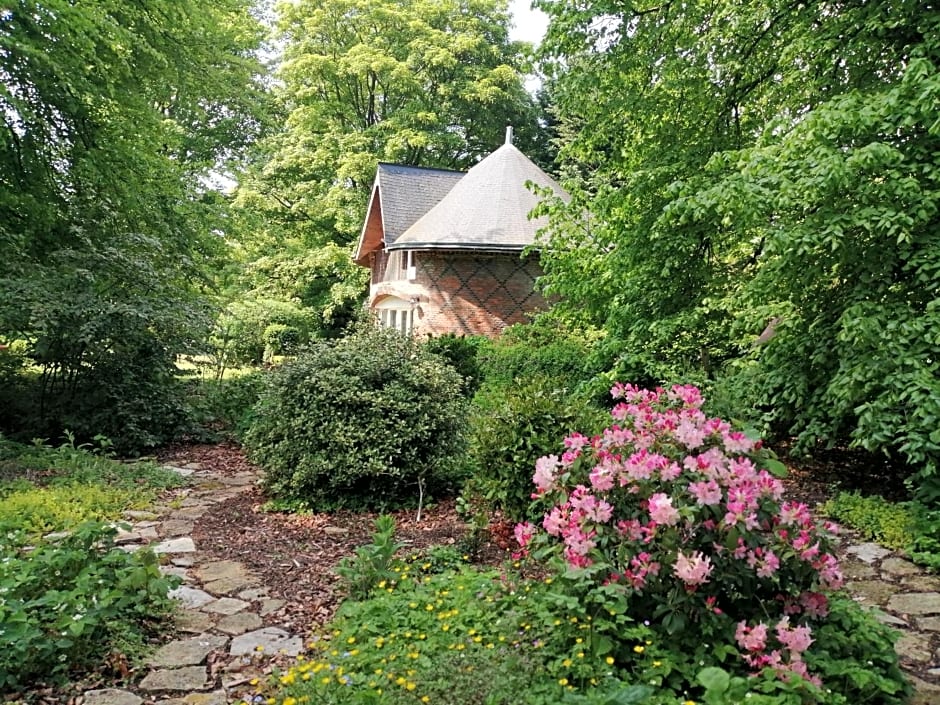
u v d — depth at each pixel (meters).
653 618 3.14
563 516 3.37
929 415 5.33
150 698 2.97
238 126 25.45
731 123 9.51
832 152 5.91
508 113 28.98
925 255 5.84
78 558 3.61
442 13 28.19
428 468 6.35
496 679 2.76
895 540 5.14
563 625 3.10
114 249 8.96
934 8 6.64
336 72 26.47
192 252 12.38
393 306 21.98
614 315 9.73
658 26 9.22
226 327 16.53
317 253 25.67
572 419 5.43
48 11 7.72
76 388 8.77
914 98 5.79
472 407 7.30
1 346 9.41
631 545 3.17
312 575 4.56
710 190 6.93
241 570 4.63
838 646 3.01
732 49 9.17
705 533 3.15
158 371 9.15
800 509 3.18
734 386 7.89
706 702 2.38
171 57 10.98
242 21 18.62
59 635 3.21
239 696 3.01
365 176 26.09
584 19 8.89
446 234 19.45
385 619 3.48
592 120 9.95
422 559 4.67
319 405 6.39
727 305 8.55
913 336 5.74
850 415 6.71
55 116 9.30
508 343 14.86
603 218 9.60
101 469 6.98
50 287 8.02
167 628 3.69
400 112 26.83
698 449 3.55
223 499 6.56
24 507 5.45
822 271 6.82
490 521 5.46
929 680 3.22
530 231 19.45
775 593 3.22
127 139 10.43
